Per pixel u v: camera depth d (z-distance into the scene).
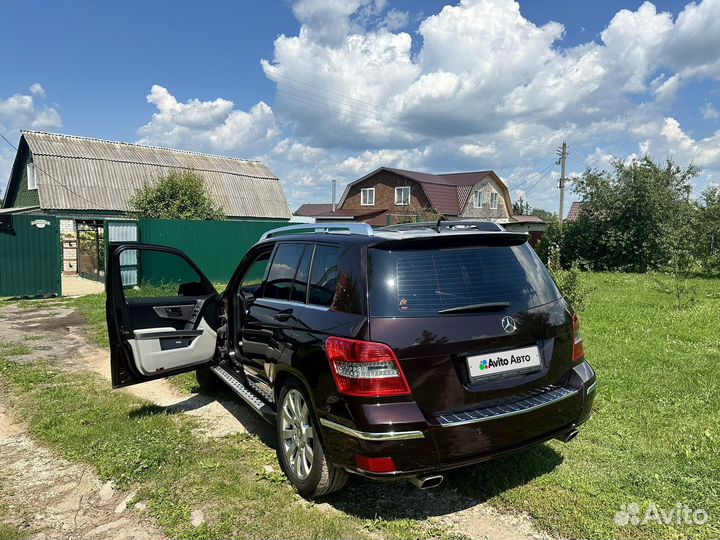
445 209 39.12
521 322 3.07
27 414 4.78
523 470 3.51
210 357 4.99
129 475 3.54
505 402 2.95
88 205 22.95
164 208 20.64
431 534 2.88
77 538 2.91
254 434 4.29
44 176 22.55
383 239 3.02
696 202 21.66
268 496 3.29
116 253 4.44
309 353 3.09
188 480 3.47
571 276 9.61
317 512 3.09
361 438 2.70
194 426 4.47
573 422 3.25
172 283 9.97
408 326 2.79
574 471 3.50
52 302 12.24
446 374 2.79
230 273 16.34
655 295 12.70
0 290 12.88
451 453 2.72
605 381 5.43
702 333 7.88
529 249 3.52
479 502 3.19
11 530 2.97
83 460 3.84
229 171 30.61
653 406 4.71
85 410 4.84
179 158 29.42
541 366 3.14
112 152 26.34
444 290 2.97
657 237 21.56
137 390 5.59
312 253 3.63
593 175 23.27
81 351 7.40
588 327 8.47
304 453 3.27
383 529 2.93
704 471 3.45
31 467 3.78
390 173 41.38
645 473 3.45
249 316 4.21
